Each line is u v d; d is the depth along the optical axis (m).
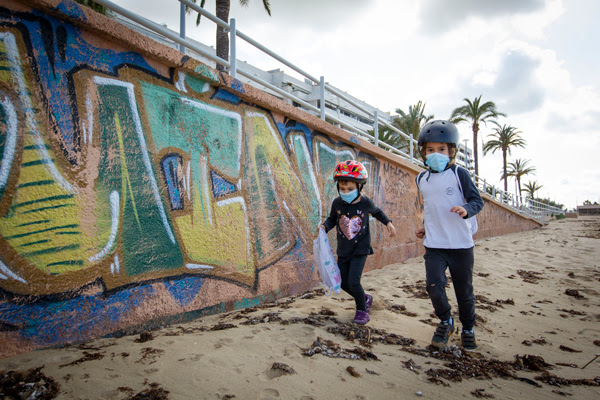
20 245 2.11
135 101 2.76
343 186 3.29
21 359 2.00
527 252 8.27
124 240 2.62
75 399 1.66
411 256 7.51
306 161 4.73
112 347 2.26
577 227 19.09
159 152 2.91
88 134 2.45
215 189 3.37
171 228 2.94
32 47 2.21
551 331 3.40
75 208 2.36
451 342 2.94
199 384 1.88
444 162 2.84
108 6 2.71
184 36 3.91
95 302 2.42
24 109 2.16
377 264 6.20
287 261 4.22
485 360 2.60
